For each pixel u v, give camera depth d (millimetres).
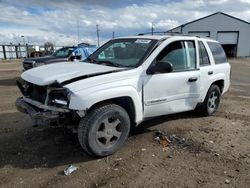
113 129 4262
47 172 3795
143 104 4609
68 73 4188
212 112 6535
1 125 5672
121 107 4277
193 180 3617
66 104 3820
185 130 5461
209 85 6105
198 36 6164
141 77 4508
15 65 24094
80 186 3451
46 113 3922
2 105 7516
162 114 5051
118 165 3996
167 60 5008
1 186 3443
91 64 4875
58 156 4270
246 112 7027
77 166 3957
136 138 4996
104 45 5777
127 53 5016
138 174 3752
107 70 4332
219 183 3559
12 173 3760
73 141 4828
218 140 4988
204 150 4543
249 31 44625
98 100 3910
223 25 45406
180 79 5176
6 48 34500
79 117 4062
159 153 4406
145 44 4996
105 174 3744
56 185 3473
